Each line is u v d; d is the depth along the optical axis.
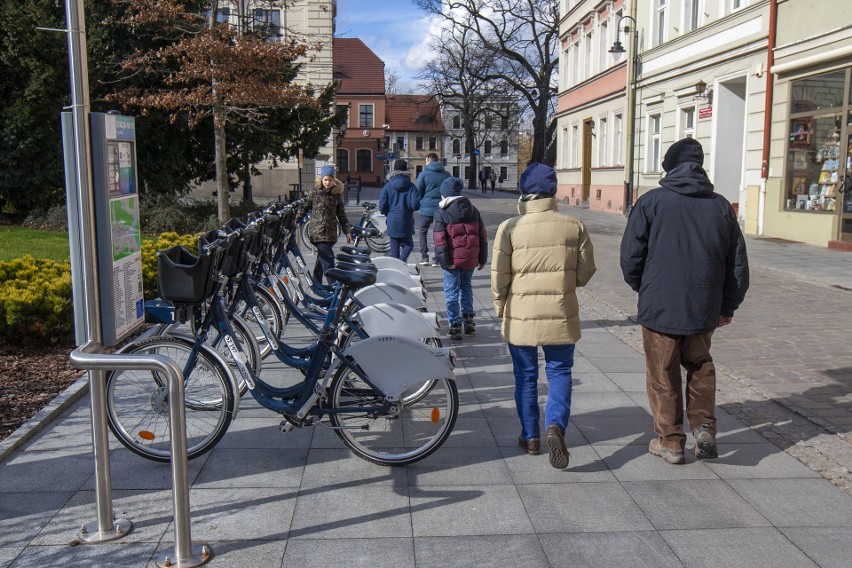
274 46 16.00
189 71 15.79
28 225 17.25
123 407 4.64
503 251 4.64
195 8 17.69
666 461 4.67
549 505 4.09
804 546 3.65
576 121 35.50
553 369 4.64
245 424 5.29
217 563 3.47
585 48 33.81
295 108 20.02
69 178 3.54
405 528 3.82
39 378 6.21
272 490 4.26
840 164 15.56
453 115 76.81
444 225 7.71
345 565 3.47
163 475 4.44
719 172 20.56
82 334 3.63
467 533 3.78
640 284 4.70
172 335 4.61
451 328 7.86
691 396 4.68
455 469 4.57
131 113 18.62
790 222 17.23
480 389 6.18
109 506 3.72
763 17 18.00
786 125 17.30
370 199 41.91
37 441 4.93
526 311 4.59
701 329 4.52
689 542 3.69
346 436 4.59
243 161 21.64
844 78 15.36
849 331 8.43
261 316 5.49
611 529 3.82
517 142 76.81
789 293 10.94
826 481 4.39
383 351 4.49
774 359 7.23
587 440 5.06
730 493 4.23
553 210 4.67
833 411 5.64
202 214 19.45
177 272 4.33
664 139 24.12
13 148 17.12
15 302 6.92
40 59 16.88
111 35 18.27
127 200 3.83
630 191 26.73
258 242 6.20
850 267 13.19
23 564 3.46
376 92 77.44
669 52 23.50
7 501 4.09
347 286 4.65
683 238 4.50
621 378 6.54
